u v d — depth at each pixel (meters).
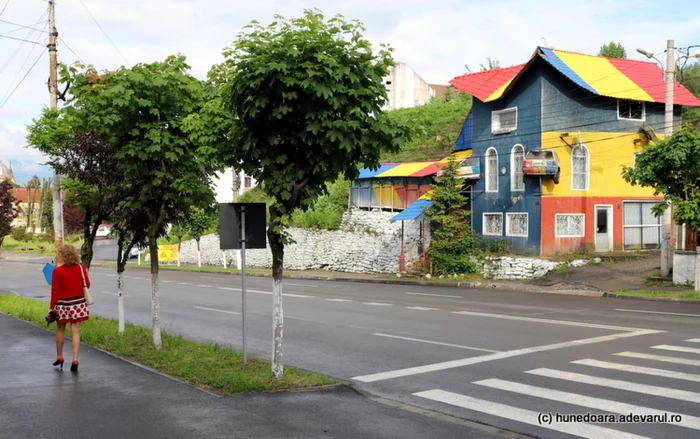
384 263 34.53
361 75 7.86
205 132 8.93
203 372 8.84
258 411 7.08
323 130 7.66
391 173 35.47
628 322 14.30
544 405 7.45
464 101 56.84
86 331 12.70
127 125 10.31
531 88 28.23
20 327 13.85
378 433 6.34
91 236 14.01
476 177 30.62
